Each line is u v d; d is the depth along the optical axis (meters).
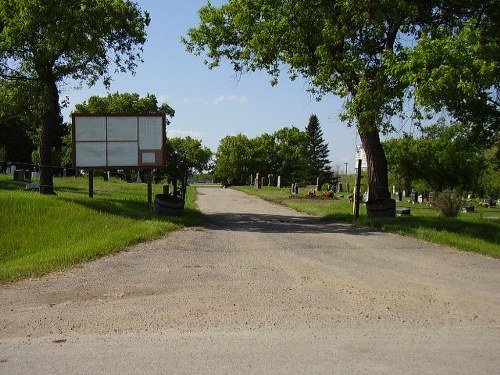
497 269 8.77
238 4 20.23
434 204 21.11
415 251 10.58
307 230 14.41
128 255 9.73
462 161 44.91
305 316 5.91
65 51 18.94
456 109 16.70
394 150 49.28
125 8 19.17
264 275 8.04
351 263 9.16
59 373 4.32
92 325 5.60
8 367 4.45
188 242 11.45
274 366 4.45
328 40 17.19
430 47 13.34
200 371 4.34
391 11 16.28
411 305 6.39
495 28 16.64
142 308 6.22
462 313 6.07
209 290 7.07
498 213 29.97
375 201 17.19
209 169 111.44
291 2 18.02
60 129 64.56
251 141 90.81
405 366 4.44
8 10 17.27
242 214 20.55
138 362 4.55
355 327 5.52
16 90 19.30
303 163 86.19
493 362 4.54
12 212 12.34
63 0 16.95
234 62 22.53
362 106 16.38
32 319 5.81
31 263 8.56
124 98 59.66
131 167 16.69
